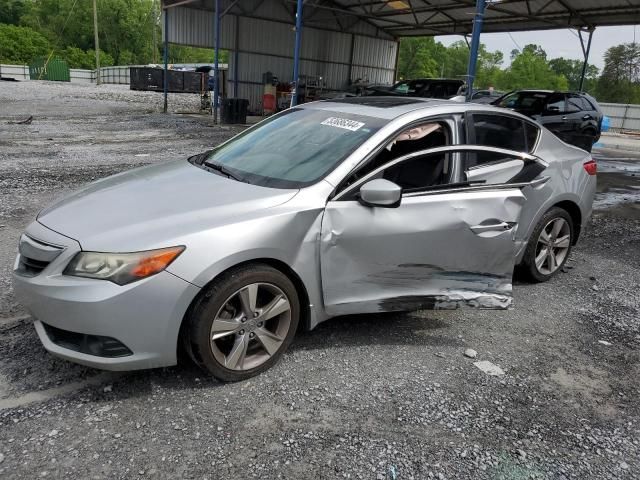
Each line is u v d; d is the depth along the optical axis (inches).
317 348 146.5
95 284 110.7
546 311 182.2
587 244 268.4
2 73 2343.8
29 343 139.8
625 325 175.3
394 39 1112.8
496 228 151.6
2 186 306.8
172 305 114.1
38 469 97.6
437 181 151.3
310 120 165.9
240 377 127.7
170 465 100.7
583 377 142.3
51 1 3850.9
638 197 401.4
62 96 1206.3
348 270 137.0
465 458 108.1
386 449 109.0
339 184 135.4
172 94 1582.2
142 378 127.2
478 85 4224.9
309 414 118.0
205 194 133.4
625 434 119.9
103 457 101.6
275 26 954.7
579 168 203.8
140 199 132.4
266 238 122.3
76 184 323.6
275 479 99.0
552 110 574.2
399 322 166.1
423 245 143.4
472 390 132.2
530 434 117.3
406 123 149.9
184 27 874.8
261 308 129.0
